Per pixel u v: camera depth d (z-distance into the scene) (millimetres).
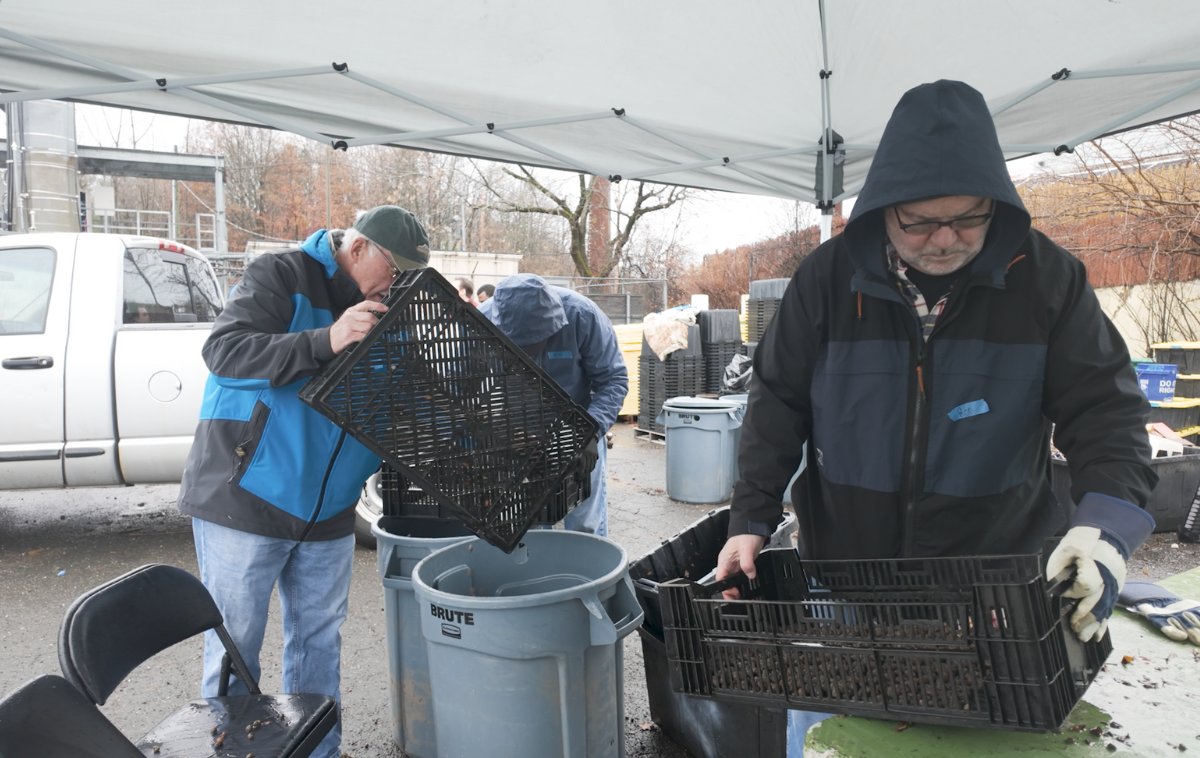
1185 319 9172
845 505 1724
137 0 2381
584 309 3393
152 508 6156
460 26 2783
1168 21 2762
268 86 3033
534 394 1864
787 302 1772
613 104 3531
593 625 1981
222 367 1945
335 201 28344
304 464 2100
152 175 14828
